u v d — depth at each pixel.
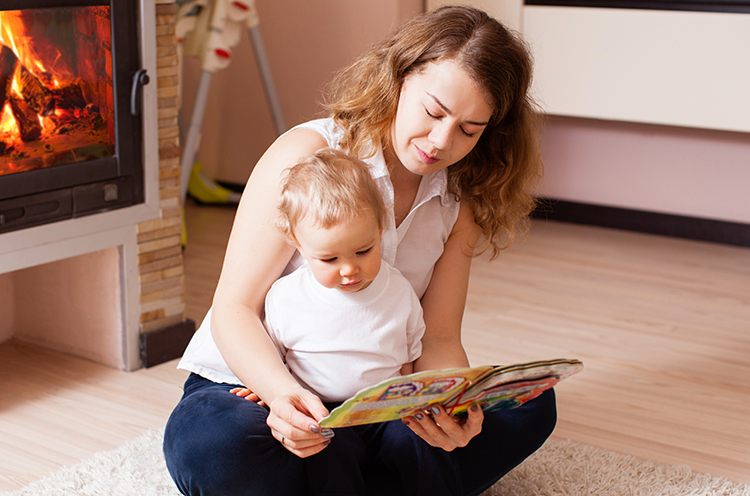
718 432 1.55
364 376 1.06
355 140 1.11
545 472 1.35
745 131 2.54
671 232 2.88
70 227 1.58
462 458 1.13
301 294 1.06
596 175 2.96
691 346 1.96
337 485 1.01
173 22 1.72
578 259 2.63
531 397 1.06
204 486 0.99
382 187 1.11
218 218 3.04
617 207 2.95
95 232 1.63
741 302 2.26
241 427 0.99
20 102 1.47
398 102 1.07
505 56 1.03
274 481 1.00
